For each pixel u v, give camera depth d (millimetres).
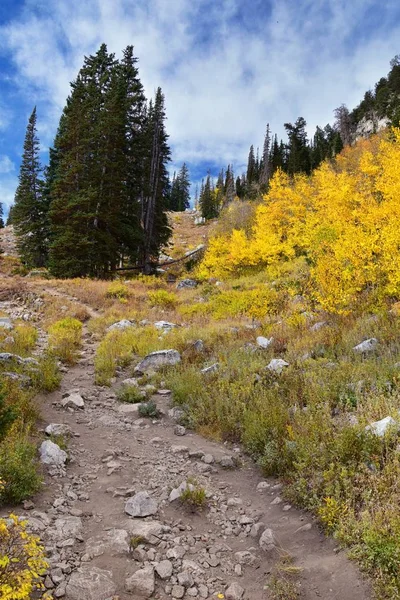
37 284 23078
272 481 5238
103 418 7461
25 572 2611
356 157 36375
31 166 40500
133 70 33969
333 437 5008
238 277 27922
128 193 32156
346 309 11188
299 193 28375
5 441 4816
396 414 4949
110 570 3361
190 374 9078
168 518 4379
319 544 3730
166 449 6336
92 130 29734
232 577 3480
